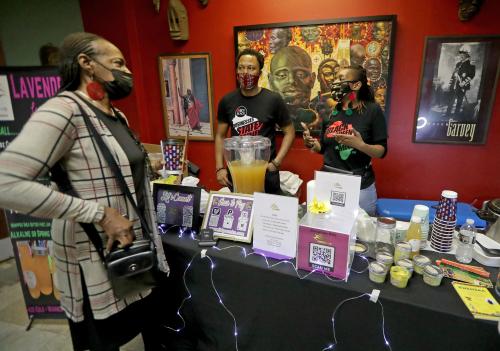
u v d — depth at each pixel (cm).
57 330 189
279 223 117
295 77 254
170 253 137
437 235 120
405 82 234
